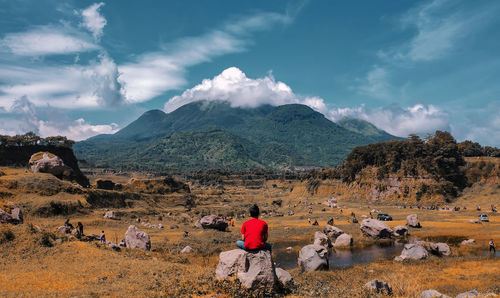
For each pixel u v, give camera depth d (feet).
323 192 574.15
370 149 533.14
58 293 47.32
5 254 74.90
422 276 86.58
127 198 368.07
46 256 76.79
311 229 226.99
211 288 39.73
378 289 48.16
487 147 496.64
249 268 35.68
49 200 228.22
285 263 128.67
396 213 314.55
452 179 424.05
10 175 269.85
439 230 199.93
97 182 510.58
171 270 67.67
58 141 589.73
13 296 45.68
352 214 304.71
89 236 109.81
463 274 87.20
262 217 345.92
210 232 212.64
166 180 605.73
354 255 137.39
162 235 197.88
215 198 629.10
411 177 446.60
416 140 482.69
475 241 156.04
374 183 481.46
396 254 136.98
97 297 44.96
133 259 83.41
